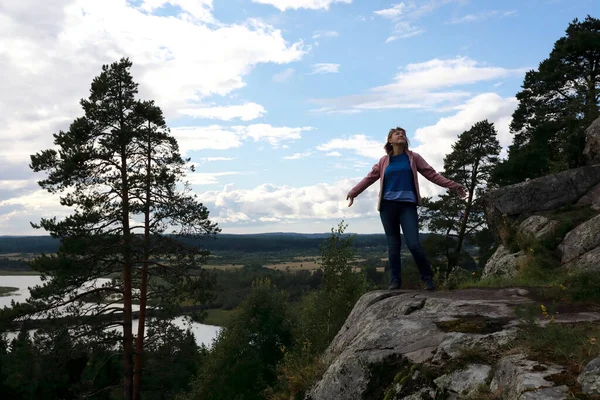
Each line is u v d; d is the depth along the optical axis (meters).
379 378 3.36
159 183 20.62
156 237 20.81
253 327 29.25
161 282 21.41
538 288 4.71
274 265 164.38
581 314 3.64
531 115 27.52
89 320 20.06
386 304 4.75
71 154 19.72
